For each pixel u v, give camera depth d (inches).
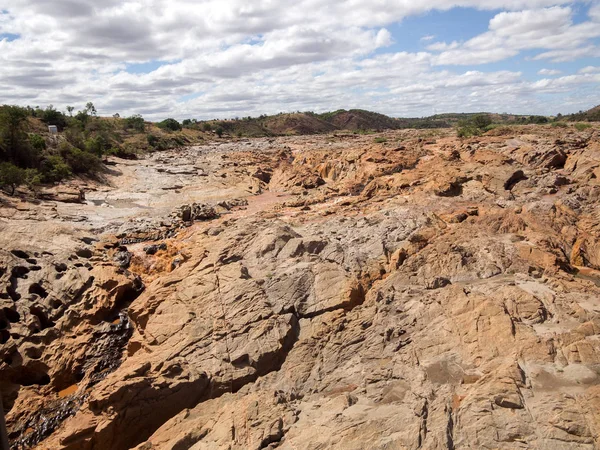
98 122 4589.1
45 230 1330.0
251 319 811.4
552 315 690.2
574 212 1273.4
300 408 603.8
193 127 7057.1
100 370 890.7
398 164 2028.8
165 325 855.1
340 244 1132.5
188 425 623.8
